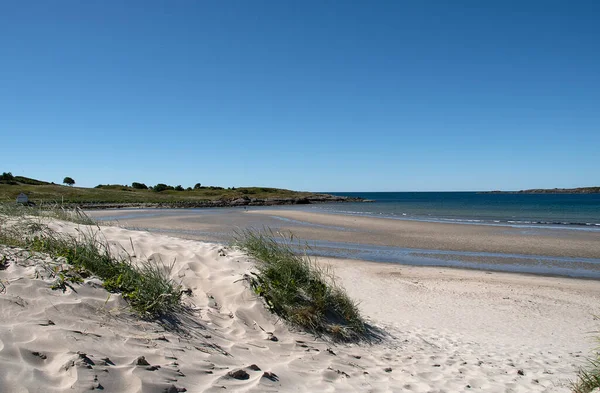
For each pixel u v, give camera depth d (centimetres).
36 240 472
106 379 229
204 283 501
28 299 305
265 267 574
